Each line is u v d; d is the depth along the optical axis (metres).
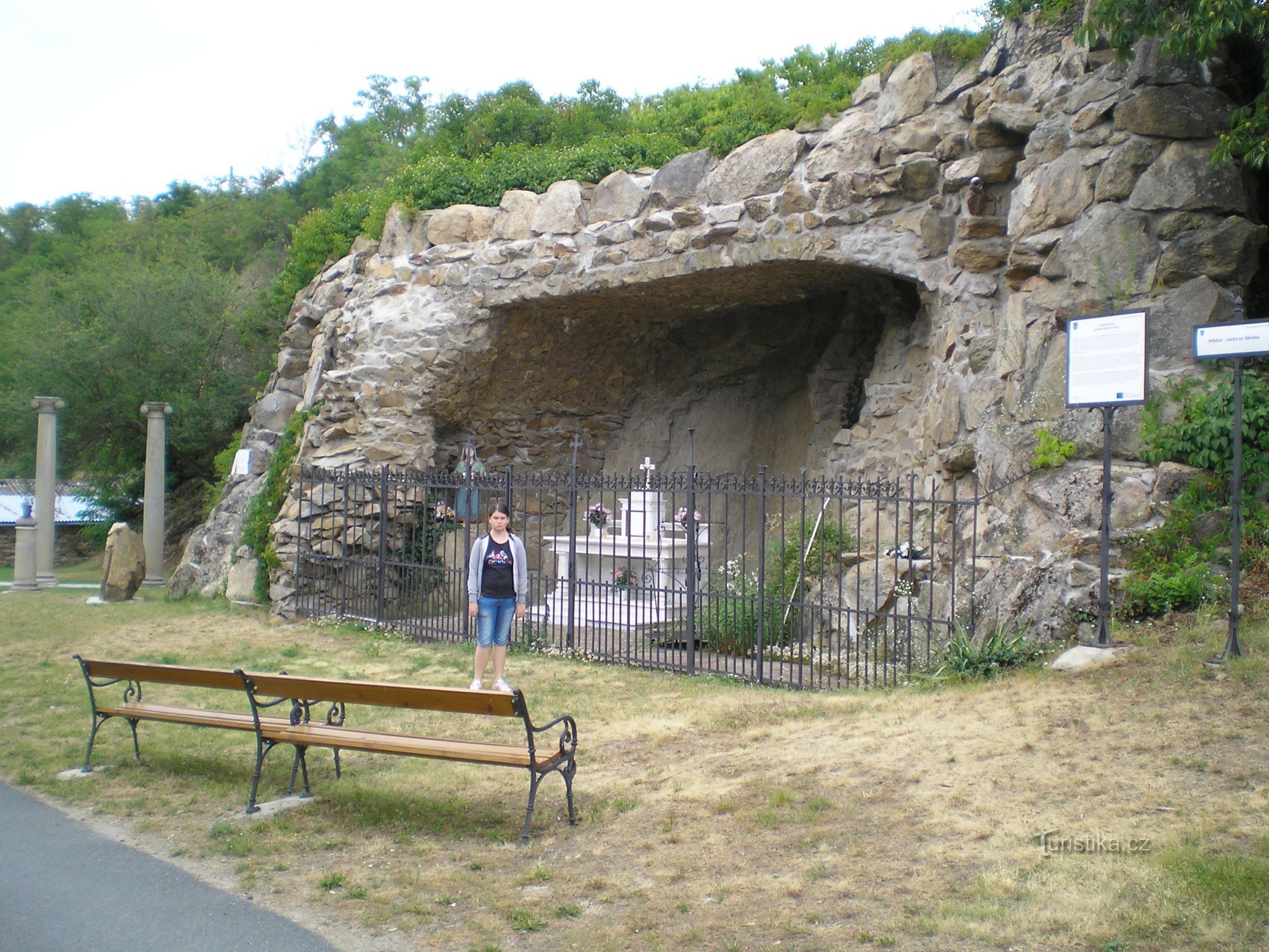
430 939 3.70
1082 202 8.37
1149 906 3.40
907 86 10.07
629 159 13.06
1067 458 7.72
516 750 4.84
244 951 3.62
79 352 21.67
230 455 19.12
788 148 10.91
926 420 10.16
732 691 7.93
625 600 11.20
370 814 5.14
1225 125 7.87
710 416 15.36
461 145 18.11
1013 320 8.71
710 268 11.35
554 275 12.66
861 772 5.15
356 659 9.90
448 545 13.91
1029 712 5.62
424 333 13.55
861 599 9.56
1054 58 8.86
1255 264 7.80
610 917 3.80
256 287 26.94
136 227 32.16
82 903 4.09
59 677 9.00
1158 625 6.59
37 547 17.00
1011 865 3.86
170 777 5.90
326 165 33.25
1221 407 7.07
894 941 3.40
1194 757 4.59
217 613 13.23
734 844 4.40
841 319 13.53
